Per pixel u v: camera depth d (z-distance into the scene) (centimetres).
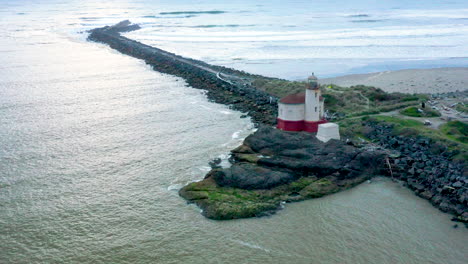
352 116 5919
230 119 6281
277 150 4694
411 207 3700
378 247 3155
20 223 3509
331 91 7106
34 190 4075
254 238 3278
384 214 3591
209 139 5409
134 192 4019
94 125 6056
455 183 3784
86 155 4934
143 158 4825
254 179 3988
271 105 6750
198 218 3562
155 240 3275
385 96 6919
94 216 3616
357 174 4216
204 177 4250
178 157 4825
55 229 3431
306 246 3175
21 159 4819
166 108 6938
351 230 3366
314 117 5241
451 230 3344
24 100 7494
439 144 4575
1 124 6103
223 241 3247
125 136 5575
